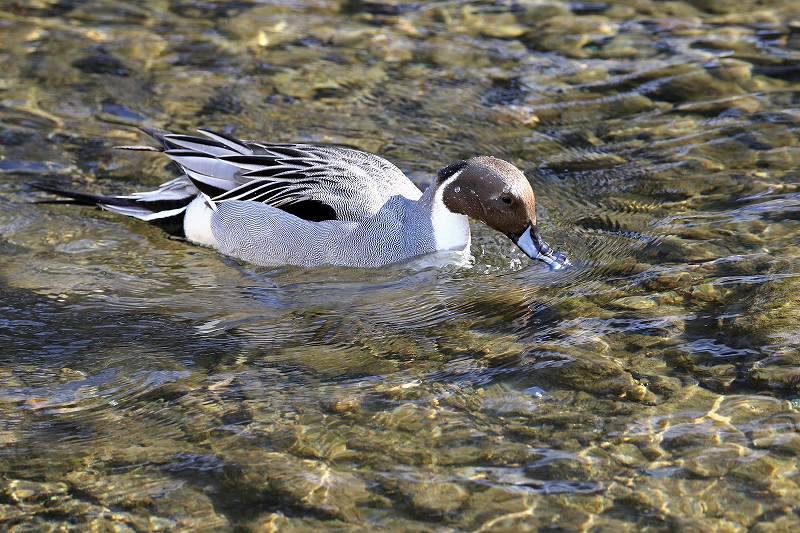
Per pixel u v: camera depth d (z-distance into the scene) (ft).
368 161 45.34
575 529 27.66
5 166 47.57
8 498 29.14
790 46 58.54
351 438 31.40
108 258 42.73
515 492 29.01
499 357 35.50
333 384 34.27
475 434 31.48
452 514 28.27
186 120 51.62
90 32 59.26
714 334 36.01
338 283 42.16
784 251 40.86
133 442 31.45
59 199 45.91
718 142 49.93
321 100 53.83
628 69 56.90
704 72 56.29
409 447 30.96
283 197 43.93
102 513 28.60
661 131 51.29
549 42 59.82
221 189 44.50
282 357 36.04
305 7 63.36
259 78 55.52
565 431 31.48
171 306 39.60
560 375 34.17
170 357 36.01
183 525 28.09
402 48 59.00
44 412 32.96
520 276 41.78
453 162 49.16
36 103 52.44
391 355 36.04
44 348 36.40
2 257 41.98
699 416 31.83
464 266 43.06
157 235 45.09
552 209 45.80
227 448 31.07
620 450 30.53
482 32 61.00
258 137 50.49
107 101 52.95
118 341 36.94
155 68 56.03
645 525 27.68
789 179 46.42
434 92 54.85
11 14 60.75
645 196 46.14
